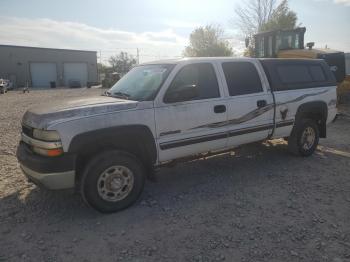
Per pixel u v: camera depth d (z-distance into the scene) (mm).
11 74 47781
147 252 3348
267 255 3271
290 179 5352
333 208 4293
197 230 3762
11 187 5000
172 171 5754
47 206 4383
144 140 4328
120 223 3943
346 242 3488
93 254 3326
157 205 4414
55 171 3758
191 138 4742
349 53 17641
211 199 4586
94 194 3994
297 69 6305
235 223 3902
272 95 5691
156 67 4984
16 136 8680
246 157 6559
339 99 12492
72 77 52812
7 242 3529
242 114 5266
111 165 4055
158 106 4402
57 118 3816
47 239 3596
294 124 6145
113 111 4086
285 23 32312
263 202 4480
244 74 5438
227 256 3264
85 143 3859
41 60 49594
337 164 6145
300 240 3533
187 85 4602
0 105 18062
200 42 46969
